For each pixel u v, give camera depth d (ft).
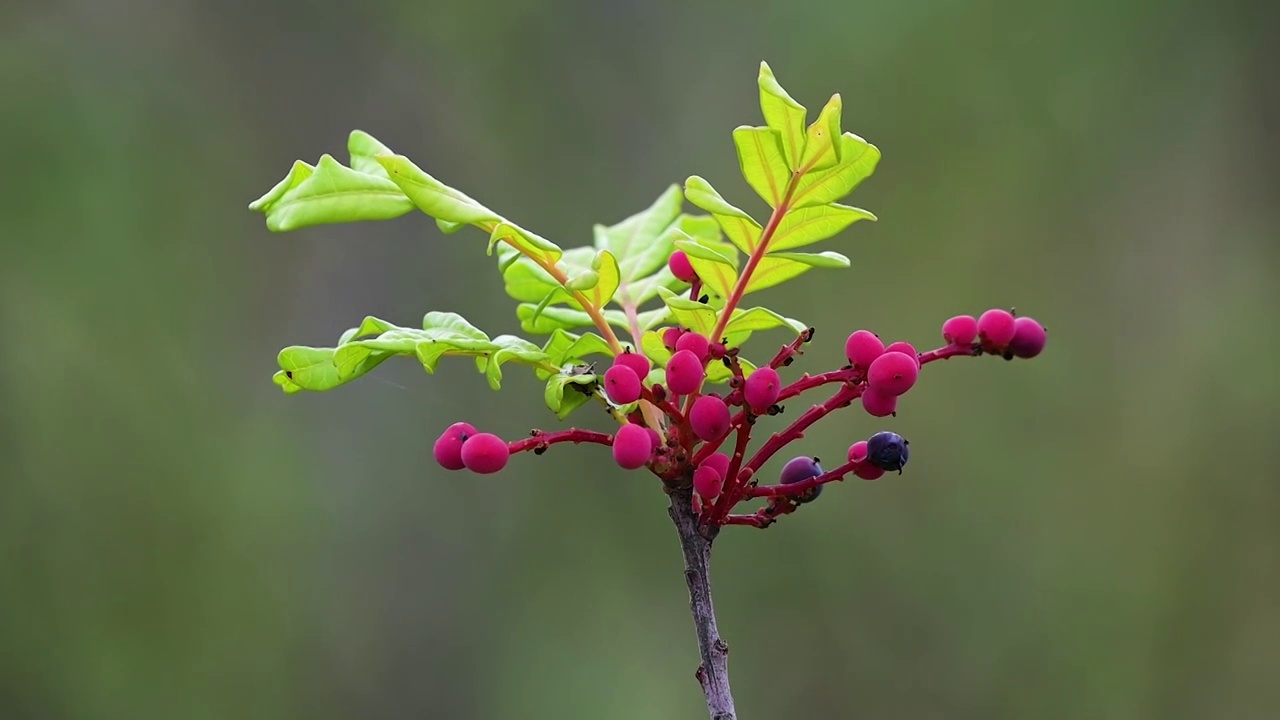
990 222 32.24
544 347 9.05
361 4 33.19
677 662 32.35
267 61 32.91
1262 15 31.17
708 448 8.29
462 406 33.24
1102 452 32.35
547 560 33.30
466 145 32.96
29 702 30.14
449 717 32.27
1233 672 31.09
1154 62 31.91
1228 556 31.40
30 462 30.66
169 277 31.63
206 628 31.17
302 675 31.81
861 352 8.10
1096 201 32.17
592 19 33.73
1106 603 31.78
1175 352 32.07
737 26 33.53
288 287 32.45
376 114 32.94
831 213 8.65
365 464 32.96
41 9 31.68
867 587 32.73
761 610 33.01
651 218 11.25
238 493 31.60
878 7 32.65
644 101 33.53
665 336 8.58
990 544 32.40
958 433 32.78
